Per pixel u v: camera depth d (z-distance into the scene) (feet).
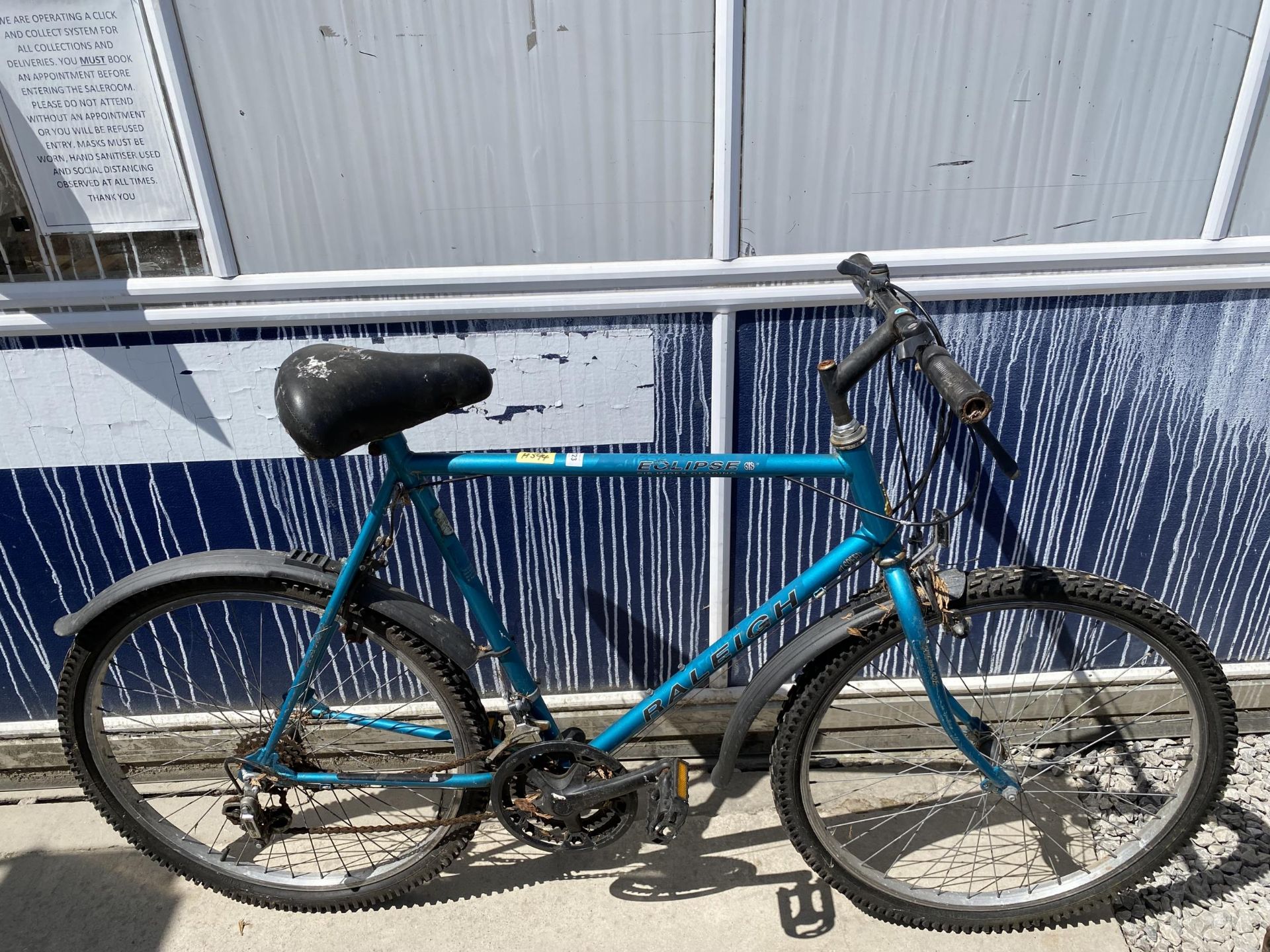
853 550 5.17
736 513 6.49
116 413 6.03
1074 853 6.52
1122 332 6.00
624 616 6.85
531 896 6.30
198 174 5.35
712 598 6.72
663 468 4.93
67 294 5.60
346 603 5.41
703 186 5.54
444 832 6.01
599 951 5.93
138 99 5.20
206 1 4.99
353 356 4.53
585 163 5.48
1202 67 5.33
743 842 6.66
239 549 5.60
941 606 5.07
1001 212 5.71
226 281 5.61
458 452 6.23
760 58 5.23
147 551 6.53
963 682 7.06
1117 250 5.70
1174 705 7.30
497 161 5.46
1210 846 6.51
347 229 5.61
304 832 5.90
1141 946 5.89
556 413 6.13
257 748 5.74
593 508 6.41
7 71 5.08
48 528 6.39
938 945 5.95
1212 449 6.39
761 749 7.39
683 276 5.68
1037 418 6.28
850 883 5.95
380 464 6.25
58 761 7.23
